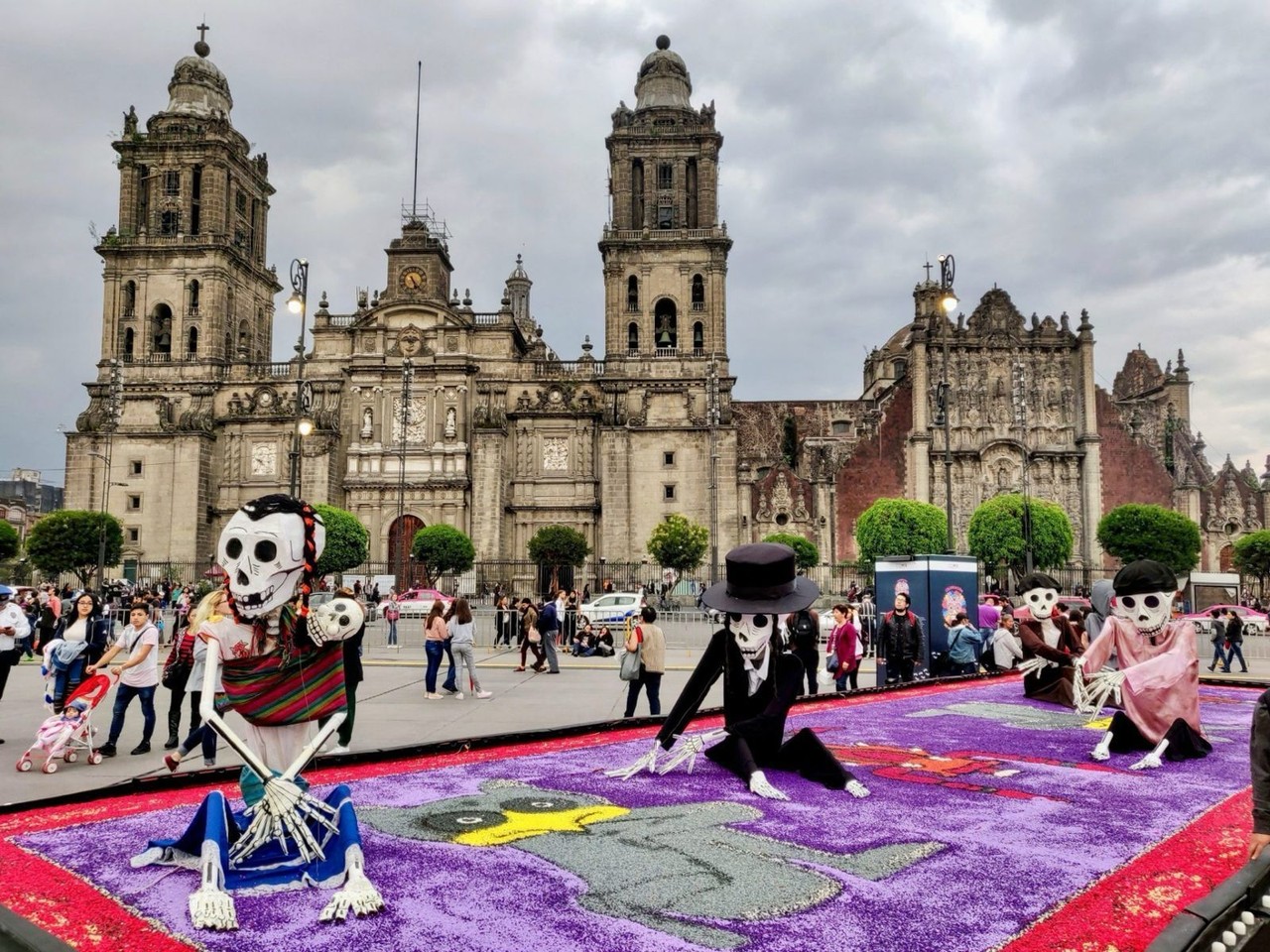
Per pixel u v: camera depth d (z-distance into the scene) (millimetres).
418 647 40344
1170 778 11562
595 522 80375
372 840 8547
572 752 13391
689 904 6875
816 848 8320
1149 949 5074
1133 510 71375
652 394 81000
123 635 15602
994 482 80938
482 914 6660
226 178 87750
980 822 9266
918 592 26594
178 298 85312
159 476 81438
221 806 7340
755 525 80625
